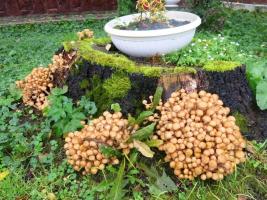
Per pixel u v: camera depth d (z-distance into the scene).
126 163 0.85
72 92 1.12
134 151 0.85
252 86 1.04
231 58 1.10
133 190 0.83
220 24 1.97
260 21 2.15
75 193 0.84
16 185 0.87
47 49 1.87
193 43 1.14
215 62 0.99
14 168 0.92
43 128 1.05
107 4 2.82
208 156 0.79
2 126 1.07
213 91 0.96
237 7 2.57
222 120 0.83
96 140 0.83
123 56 1.03
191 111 0.84
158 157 0.89
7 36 2.35
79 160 0.85
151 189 0.82
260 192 0.84
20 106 1.21
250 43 1.71
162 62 1.03
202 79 0.95
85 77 1.06
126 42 0.98
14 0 2.77
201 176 0.80
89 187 0.85
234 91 0.98
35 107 1.17
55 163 0.94
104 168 0.86
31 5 2.80
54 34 2.35
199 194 0.81
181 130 0.82
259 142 0.96
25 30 2.50
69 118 0.98
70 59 1.15
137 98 0.96
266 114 1.03
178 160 0.81
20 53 1.82
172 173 0.87
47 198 0.84
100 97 1.01
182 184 0.84
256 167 0.89
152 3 1.04
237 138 0.84
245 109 1.00
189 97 0.87
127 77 0.96
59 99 1.01
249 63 1.09
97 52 1.07
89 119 0.99
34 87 1.19
